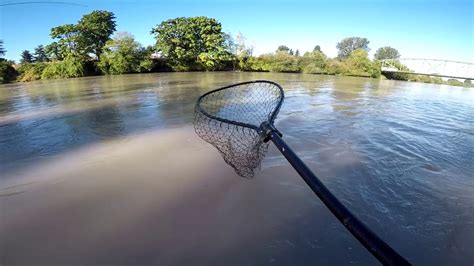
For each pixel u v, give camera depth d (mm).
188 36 45688
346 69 43531
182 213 4508
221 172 5773
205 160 6340
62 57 42625
